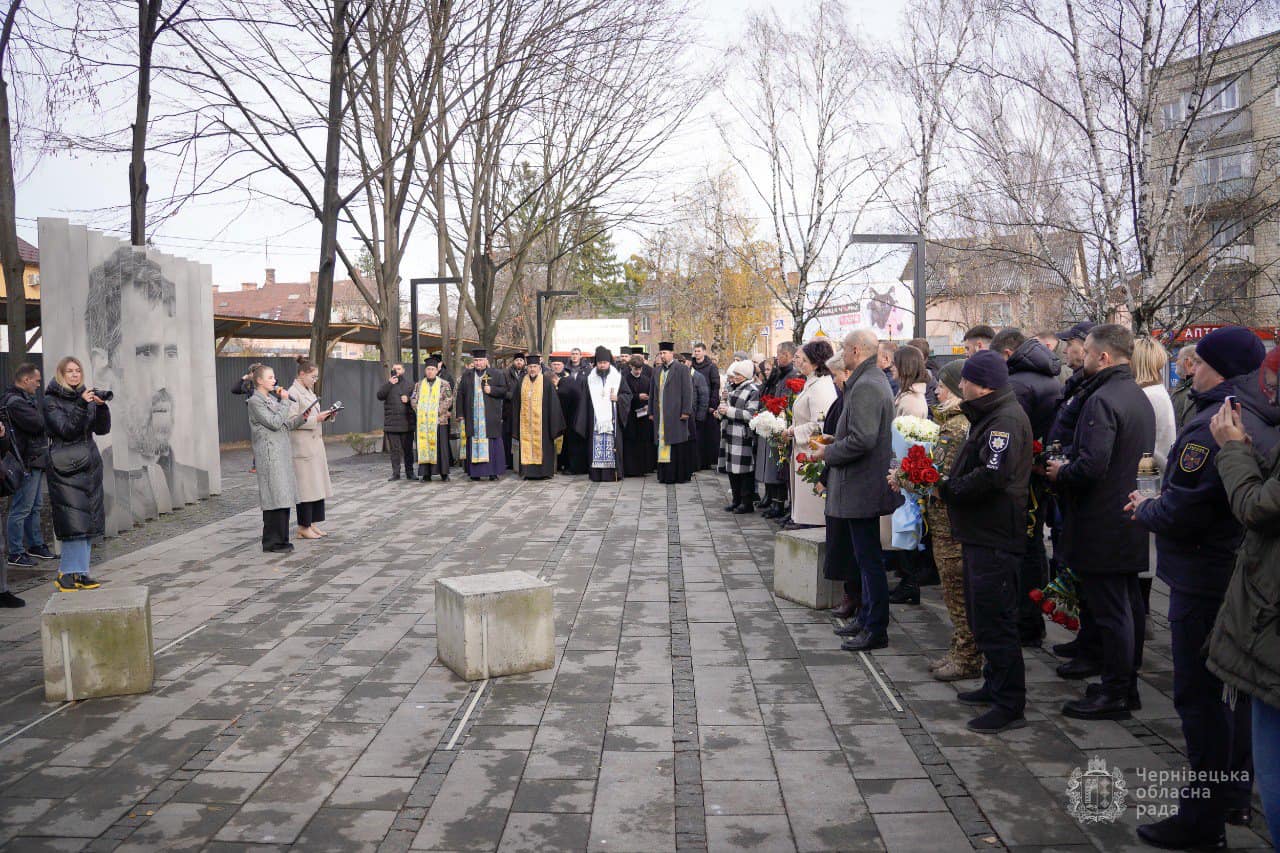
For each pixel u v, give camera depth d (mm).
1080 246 16078
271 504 9711
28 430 8797
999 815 3926
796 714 5125
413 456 17453
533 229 27281
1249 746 3650
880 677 5711
